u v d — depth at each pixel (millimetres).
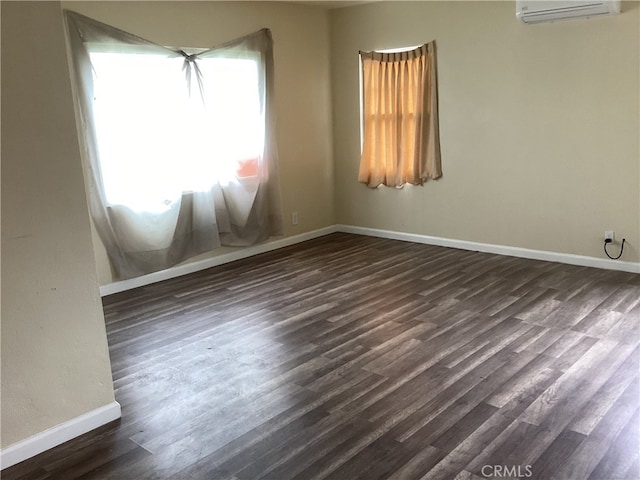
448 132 5562
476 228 5562
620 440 2412
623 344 3336
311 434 2562
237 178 5473
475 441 2447
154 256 4902
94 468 2395
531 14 4551
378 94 5953
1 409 2406
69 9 4219
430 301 4199
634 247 4652
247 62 5383
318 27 6168
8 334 2398
